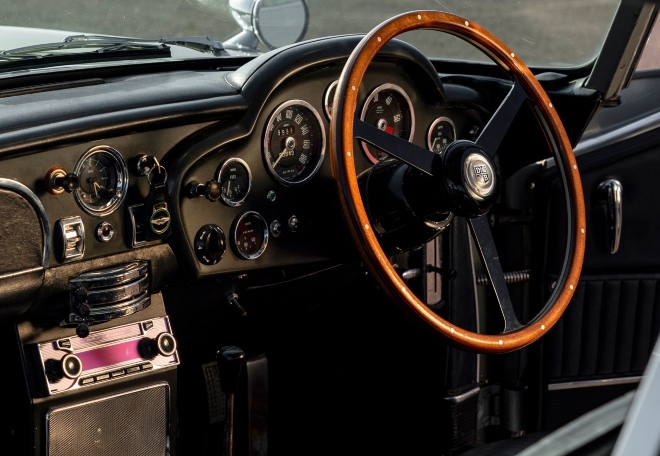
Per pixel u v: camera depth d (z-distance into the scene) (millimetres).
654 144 2307
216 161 1701
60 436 1577
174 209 1643
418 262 2125
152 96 1653
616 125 2314
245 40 2121
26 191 1456
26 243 1480
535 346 2398
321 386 2445
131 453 1665
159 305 1726
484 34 1804
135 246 1615
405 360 2316
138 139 1585
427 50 2236
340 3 2176
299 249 1843
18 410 1594
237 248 1752
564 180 1904
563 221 2338
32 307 1540
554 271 2369
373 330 2357
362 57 1628
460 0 2215
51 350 1574
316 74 1799
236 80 1755
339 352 2416
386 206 1734
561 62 2127
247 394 2096
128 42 1990
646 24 1861
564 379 2396
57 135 1464
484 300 2408
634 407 698
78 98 1622
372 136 1646
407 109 1940
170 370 1692
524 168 2332
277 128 1769
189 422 2244
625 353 2400
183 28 2088
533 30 2145
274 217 1800
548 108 1879
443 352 2215
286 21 2129
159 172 1597
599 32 2025
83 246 1539
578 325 2359
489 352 1710
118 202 1576
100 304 1574
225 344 2355
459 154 1663
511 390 2447
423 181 1690
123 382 1642
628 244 2350
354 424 2424
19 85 1719
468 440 2293
